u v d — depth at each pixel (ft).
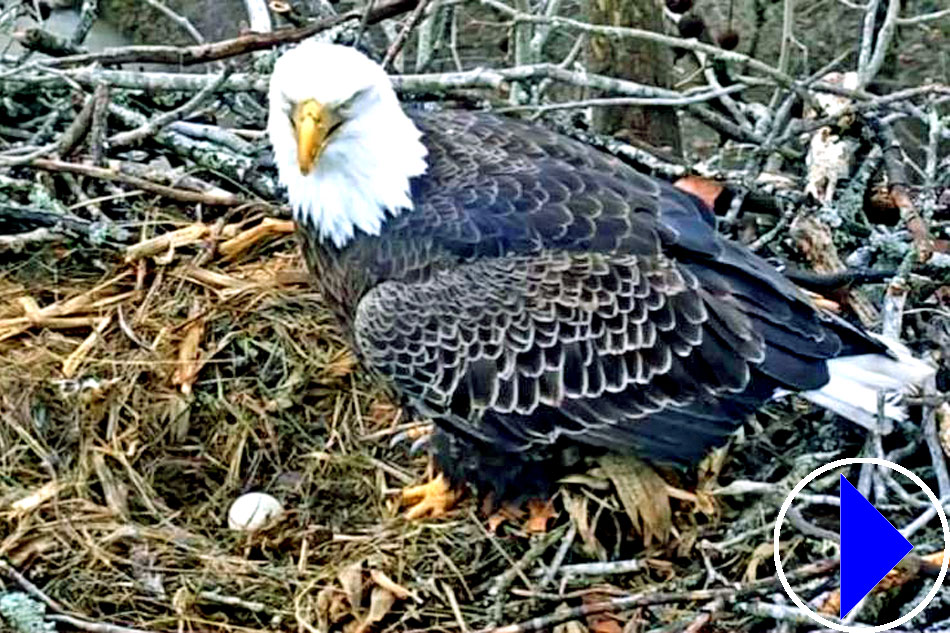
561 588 35.37
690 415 35.81
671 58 47.01
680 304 35.63
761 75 51.65
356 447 38.83
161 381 39.40
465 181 36.37
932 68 58.90
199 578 35.60
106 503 37.35
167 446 38.75
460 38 59.67
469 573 36.04
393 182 35.96
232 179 42.75
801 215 40.19
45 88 43.50
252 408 39.14
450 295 35.78
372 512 37.70
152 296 40.93
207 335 40.11
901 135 51.26
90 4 45.14
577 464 36.76
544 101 48.32
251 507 37.29
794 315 36.06
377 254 36.27
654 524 36.22
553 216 36.01
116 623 34.81
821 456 37.14
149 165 43.47
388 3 42.47
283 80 35.47
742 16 59.93
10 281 41.65
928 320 38.93
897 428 37.24
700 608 34.22
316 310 40.73
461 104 43.86
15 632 33.83
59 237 41.88
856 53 59.57
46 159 40.78
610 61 45.01
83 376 39.27
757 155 41.93
